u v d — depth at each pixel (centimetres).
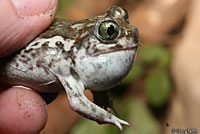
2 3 18
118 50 17
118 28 17
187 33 30
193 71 28
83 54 17
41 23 18
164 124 28
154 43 30
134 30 17
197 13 30
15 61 18
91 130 26
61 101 34
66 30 18
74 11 36
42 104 21
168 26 30
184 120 28
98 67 17
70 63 17
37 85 18
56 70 17
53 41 17
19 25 18
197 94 27
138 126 27
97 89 18
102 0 37
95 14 36
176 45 30
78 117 32
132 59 17
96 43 17
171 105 29
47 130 32
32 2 18
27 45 18
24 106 21
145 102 28
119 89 28
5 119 21
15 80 18
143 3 32
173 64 29
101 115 17
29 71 18
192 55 28
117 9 18
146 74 28
